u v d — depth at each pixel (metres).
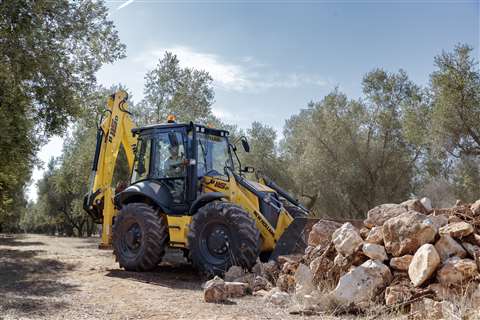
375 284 4.85
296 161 23.08
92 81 14.17
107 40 14.52
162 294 6.10
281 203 7.77
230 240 7.20
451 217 5.35
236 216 7.19
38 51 11.08
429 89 16.62
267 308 5.08
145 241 8.20
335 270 5.46
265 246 7.50
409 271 4.80
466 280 4.46
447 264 4.60
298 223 6.92
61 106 12.39
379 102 19.66
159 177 8.71
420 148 18.67
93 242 19.81
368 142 19.59
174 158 8.53
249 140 26.44
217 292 5.55
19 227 67.06
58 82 12.28
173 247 8.20
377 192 19.17
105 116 9.93
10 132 11.01
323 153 19.94
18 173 15.17
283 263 6.46
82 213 34.84
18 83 11.20
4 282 7.06
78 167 24.08
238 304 5.32
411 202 5.78
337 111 20.39
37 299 5.59
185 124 8.57
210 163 8.53
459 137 14.83
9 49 10.55
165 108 20.56
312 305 4.86
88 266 9.27
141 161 9.16
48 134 12.77
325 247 6.00
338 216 20.16
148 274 8.09
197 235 7.53
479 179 15.84
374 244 5.27
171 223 8.14
